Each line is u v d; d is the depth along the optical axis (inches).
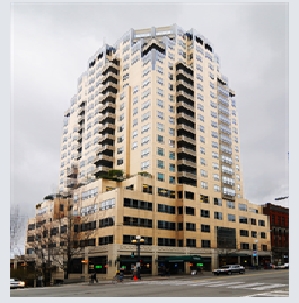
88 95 3986.2
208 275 2311.8
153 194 2970.0
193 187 3233.3
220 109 3838.6
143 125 3275.1
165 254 2861.7
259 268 3260.3
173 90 3467.0
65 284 2005.4
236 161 4057.6
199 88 3661.4
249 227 3752.5
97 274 2677.2
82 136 3991.1
